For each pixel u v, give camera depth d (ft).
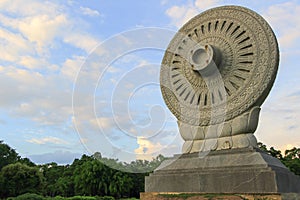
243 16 41.42
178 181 36.96
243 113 38.55
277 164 35.50
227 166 35.17
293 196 31.58
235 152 36.52
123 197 106.52
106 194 105.91
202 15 45.06
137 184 108.68
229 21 42.19
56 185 154.20
